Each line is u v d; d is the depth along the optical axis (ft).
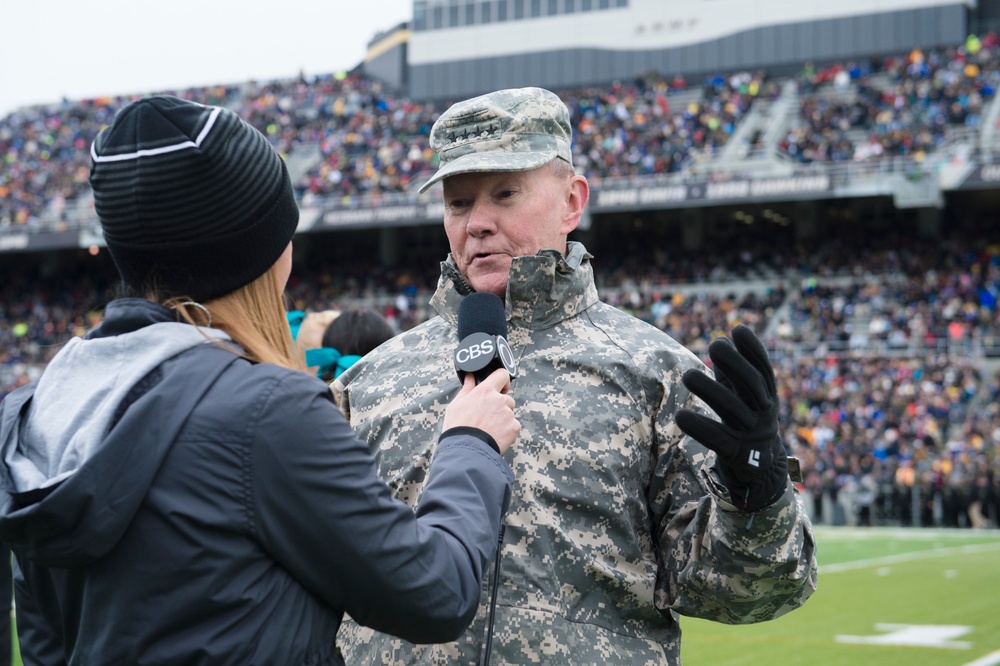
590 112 113.80
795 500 6.33
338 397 8.25
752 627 28.81
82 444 4.87
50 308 118.52
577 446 6.98
